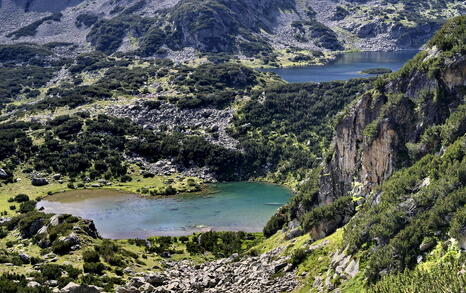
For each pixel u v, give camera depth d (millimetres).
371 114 88562
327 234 83625
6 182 189750
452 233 51406
